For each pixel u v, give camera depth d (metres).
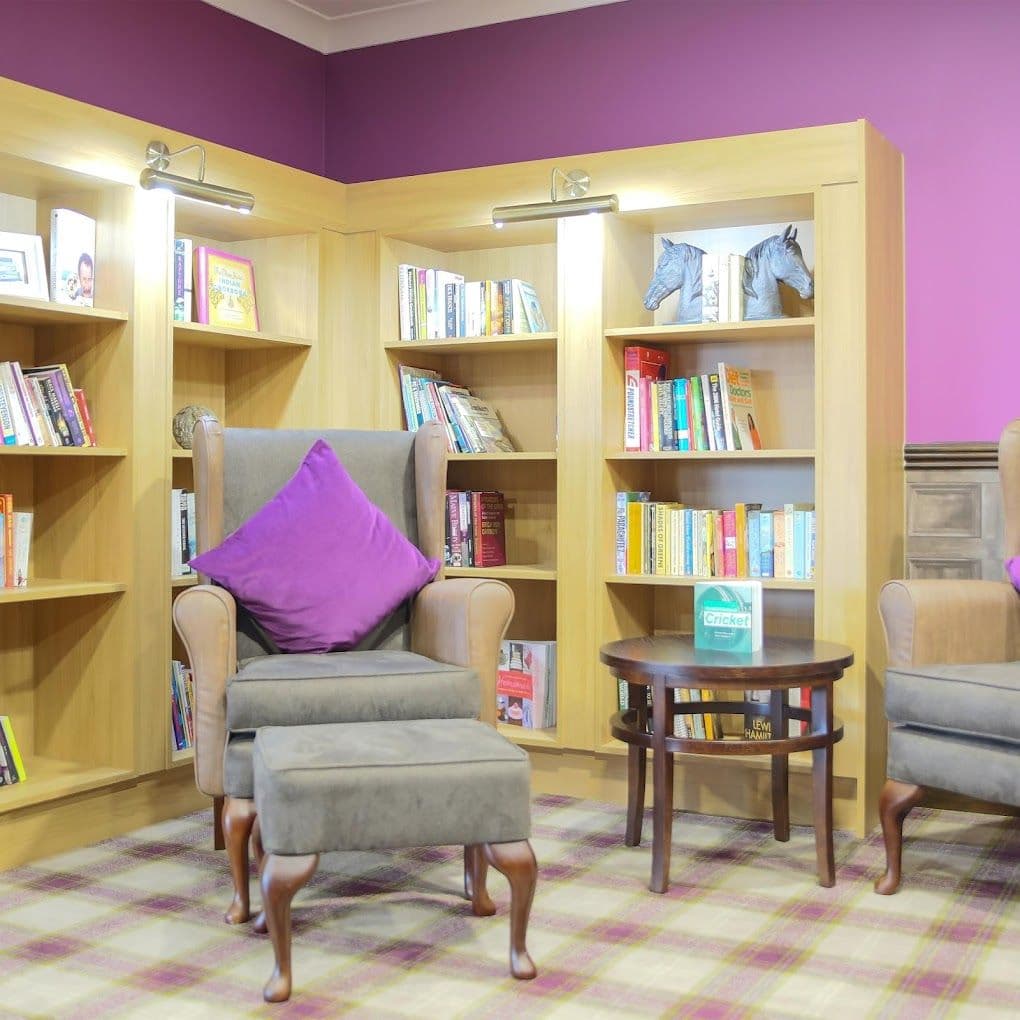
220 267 3.91
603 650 3.14
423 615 3.08
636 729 3.11
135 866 3.12
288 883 2.29
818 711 2.98
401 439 3.43
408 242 4.25
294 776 2.28
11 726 3.42
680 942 2.59
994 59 3.69
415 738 2.46
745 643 3.09
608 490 3.81
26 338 3.61
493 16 4.48
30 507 3.63
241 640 3.04
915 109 3.79
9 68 3.67
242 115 4.46
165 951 2.54
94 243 3.52
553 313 4.26
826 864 2.95
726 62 4.09
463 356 4.41
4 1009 2.27
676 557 3.76
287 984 2.31
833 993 2.34
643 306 4.00
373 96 4.75
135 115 4.06
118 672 3.46
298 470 3.16
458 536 4.06
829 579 3.48
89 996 2.32
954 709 2.77
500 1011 2.26
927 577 3.75
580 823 3.52
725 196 3.62
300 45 4.73
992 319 3.71
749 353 3.93
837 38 3.91
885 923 2.71
